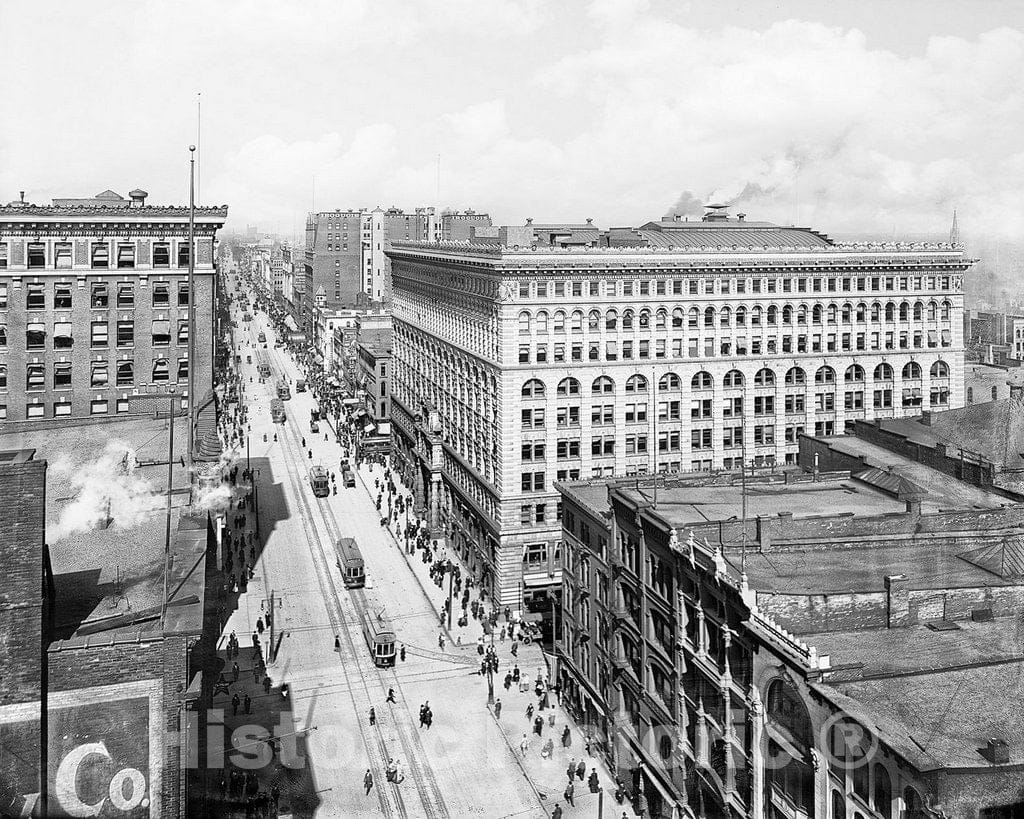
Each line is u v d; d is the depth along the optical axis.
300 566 94.81
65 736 26.95
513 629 78.94
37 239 77.44
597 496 67.06
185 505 43.72
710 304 91.75
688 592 47.94
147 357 80.88
